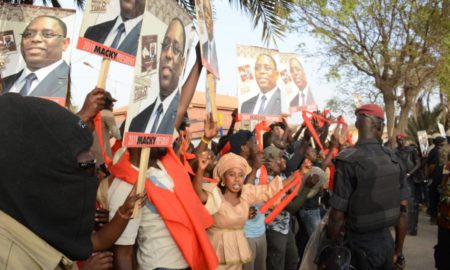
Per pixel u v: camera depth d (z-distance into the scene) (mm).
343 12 15453
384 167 3775
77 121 1460
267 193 4629
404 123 18312
